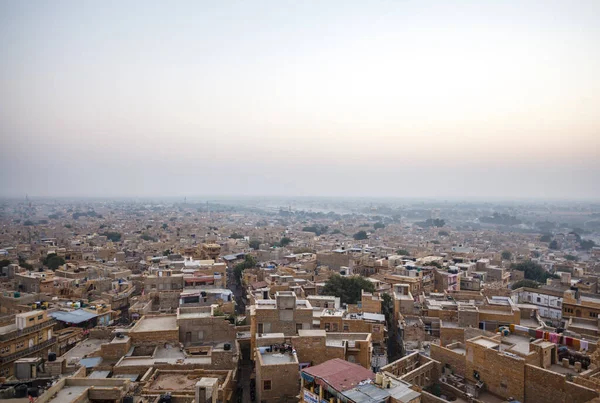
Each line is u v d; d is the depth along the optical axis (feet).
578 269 538.06
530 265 557.74
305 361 189.06
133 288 384.88
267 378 168.96
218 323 222.48
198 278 331.57
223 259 592.19
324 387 138.00
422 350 244.22
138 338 208.74
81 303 313.73
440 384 175.94
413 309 300.40
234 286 490.49
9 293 313.12
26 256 587.68
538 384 151.33
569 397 143.02
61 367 182.19
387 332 287.48
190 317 222.48
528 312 269.23
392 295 328.49
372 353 232.12
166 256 564.30
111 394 127.13
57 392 128.16
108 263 530.27
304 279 416.67
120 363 188.24
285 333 216.54
